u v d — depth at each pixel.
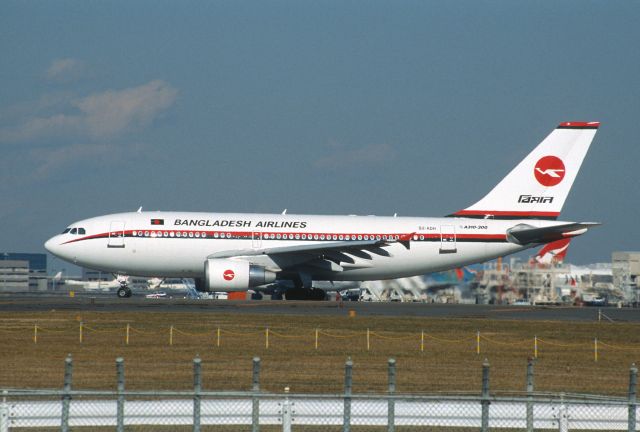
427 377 123.94
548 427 85.56
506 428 89.75
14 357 133.12
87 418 81.06
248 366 129.25
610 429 86.44
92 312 193.62
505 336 172.75
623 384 123.75
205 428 87.94
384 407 89.38
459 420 87.19
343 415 79.06
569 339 171.88
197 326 171.50
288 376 121.38
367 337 157.50
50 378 116.00
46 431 82.94
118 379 78.44
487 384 78.94
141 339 155.00
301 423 84.00
